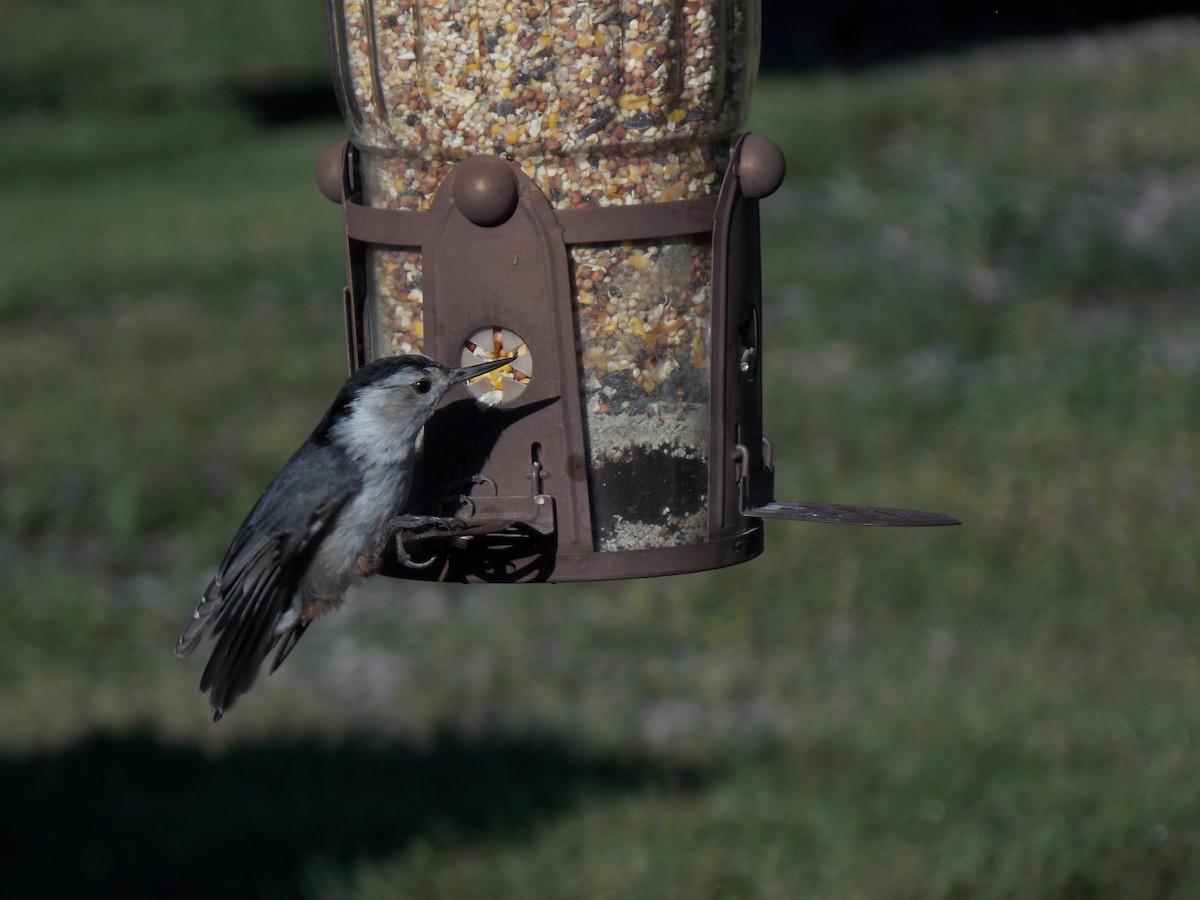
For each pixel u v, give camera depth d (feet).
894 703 42.06
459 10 23.09
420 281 24.08
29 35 153.89
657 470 24.12
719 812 37.19
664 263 23.75
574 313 23.58
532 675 46.50
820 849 35.47
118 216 101.30
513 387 23.49
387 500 23.70
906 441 58.29
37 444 62.85
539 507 23.49
